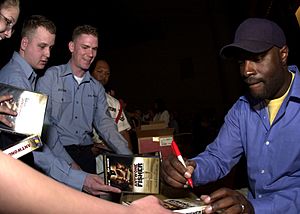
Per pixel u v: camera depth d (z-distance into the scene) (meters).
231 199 0.93
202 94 11.85
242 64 1.12
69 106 1.98
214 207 0.92
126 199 1.25
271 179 1.20
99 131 2.15
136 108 12.34
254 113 1.25
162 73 12.15
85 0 8.33
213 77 11.77
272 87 1.11
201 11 11.72
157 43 12.09
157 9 11.84
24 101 1.23
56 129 1.89
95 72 2.87
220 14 10.60
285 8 2.57
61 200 0.53
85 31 1.98
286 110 1.14
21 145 0.96
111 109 2.78
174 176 1.19
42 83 1.92
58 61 7.73
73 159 1.97
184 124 11.48
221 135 1.38
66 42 7.84
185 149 7.28
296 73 1.16
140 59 12.24
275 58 1.08
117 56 12.39
